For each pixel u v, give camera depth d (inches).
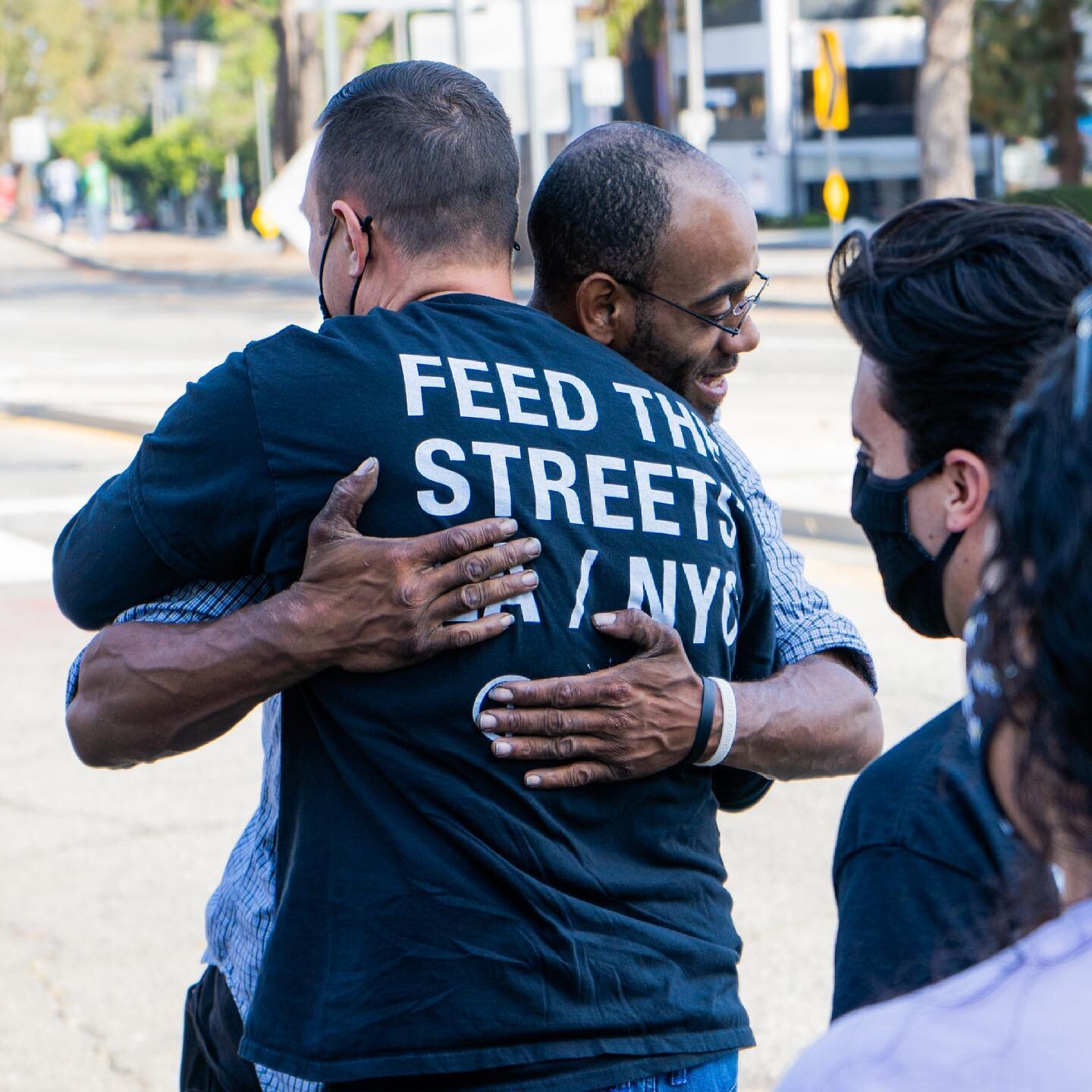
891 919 55.5
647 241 89.6
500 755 73.0
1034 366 46.8
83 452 518.9
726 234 90.1
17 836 201.8
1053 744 37.1
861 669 90.6
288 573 75.4
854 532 359.9
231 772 227.1
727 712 77.5
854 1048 39.8
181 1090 88.0
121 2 3351.4
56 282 1603.1
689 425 81.3
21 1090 142.5
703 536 78.9
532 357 78.1
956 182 978.1
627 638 75.4
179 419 76.7
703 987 77.4
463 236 82.2
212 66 2620.6
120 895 184.2
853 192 2139.5
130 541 77.1
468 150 82.0
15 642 295.7
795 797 215.8
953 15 957.8
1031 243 58.3
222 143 2659.9
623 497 76.5
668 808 78.3
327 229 85.2
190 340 907.4
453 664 73.2
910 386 59.2
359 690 73.9
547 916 72.2
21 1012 157.1
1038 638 36.7
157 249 2223.2
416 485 73.4
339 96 85.5
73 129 3720.5
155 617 78.9
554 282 93.0
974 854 54.8
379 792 73.4
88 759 80.9
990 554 39.5
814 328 887.1
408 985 70.7
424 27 566.3
